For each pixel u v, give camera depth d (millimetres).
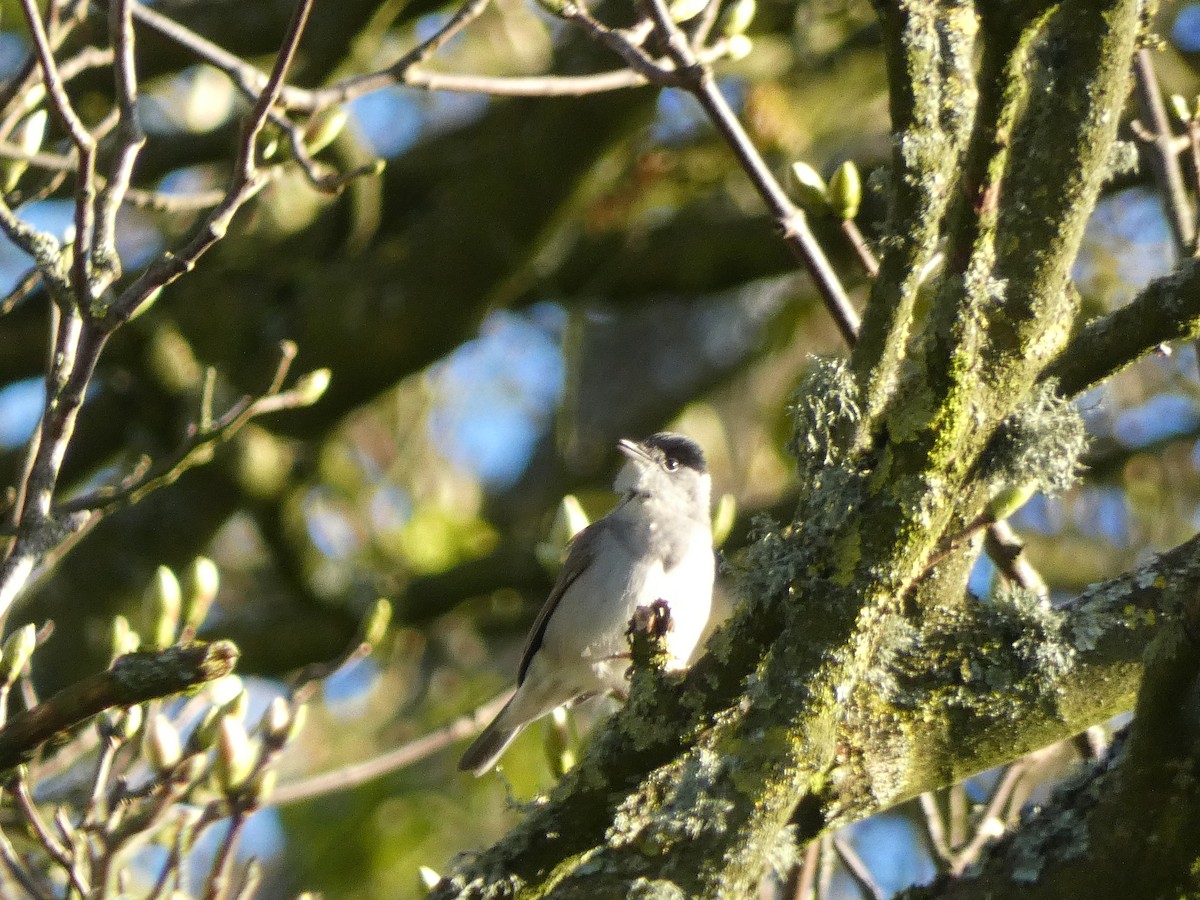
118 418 13883
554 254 15680
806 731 4789
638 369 19609
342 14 13289
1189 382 16062
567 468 16734
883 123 16156
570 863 4980
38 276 7004
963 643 5230
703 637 12086
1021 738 5215
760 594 4781
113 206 5715
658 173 15539
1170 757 4660
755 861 4812
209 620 16297
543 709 10312
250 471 13961
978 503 4902
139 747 7141
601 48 13414
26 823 6664
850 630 4715
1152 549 15812
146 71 13602
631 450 10758
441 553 16359
